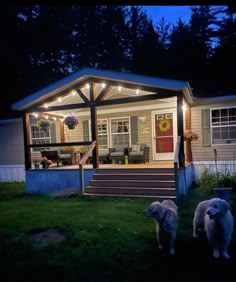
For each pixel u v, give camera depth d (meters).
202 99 9.04
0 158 12.41
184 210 5.25
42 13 19.00
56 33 19.73
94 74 7.58
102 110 11.16
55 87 8.06
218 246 3.15
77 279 2.74
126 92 9.76
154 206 3.31
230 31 20.20
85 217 5.04
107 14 22.45
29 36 18.02
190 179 8.58
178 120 7.02
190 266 2.93
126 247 3.50
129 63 21.70
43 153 9.55
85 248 3.51
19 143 11.98
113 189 7.05
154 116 10.38
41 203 6.73
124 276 2.76
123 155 9.85
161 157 10.30
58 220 4.92
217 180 7.73
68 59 21.17
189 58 20.42
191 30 21.48
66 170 8.23
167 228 3.25
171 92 7.10
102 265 2.99
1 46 16.56
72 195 7.25
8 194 8.59
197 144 9.38
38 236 4.17
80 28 21.56
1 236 4.15
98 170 7.78
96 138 7.94
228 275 2.72
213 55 20.50
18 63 17.38
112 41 21.78
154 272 2.82
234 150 8.85
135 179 7.15
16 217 5.29
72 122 8.57
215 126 9.11
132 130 10.77
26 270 2.96
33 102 8.54
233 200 5.83
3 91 18.06
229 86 19.28
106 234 4.01
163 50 21.58
